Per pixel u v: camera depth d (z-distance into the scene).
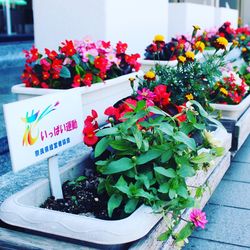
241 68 5.08
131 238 1.68
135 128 1.97
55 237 1.80
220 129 3.04
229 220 2.83
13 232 1.84
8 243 1.77
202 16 6.56
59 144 2.05
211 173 2.73
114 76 3.56
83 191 2.19
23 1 11.27
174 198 1.88
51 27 4.04
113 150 2.13
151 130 2.10
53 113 2.00
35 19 4.09
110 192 1.98
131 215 1.75
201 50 3.87
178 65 3.21
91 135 2.16
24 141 1.84
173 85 3.09
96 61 3.22
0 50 9.91
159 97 2.61
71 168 2.33
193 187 2.19
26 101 1.84
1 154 3.74
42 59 3.17
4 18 10.76
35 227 1.77
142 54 4.66
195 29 4.32
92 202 2.09
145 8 4.62
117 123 2.28
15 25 11.12
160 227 1.92
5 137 4.00
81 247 1.73
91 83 3.16
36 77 3.21
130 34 4.34
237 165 3.80
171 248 2.01
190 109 2.25
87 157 2.45
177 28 5.90
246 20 13.11
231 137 3.25
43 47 4.11
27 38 11.35
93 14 3.88
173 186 1.87
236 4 12.63
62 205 2.05
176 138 1.91
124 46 3.72
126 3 4.19
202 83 3.26
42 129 1.94
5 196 2.53
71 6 3.92
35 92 3.10
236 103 3.75
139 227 1.70
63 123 2.06
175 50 4.40
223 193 3.23
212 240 2.59
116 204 1.89
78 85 3.04
